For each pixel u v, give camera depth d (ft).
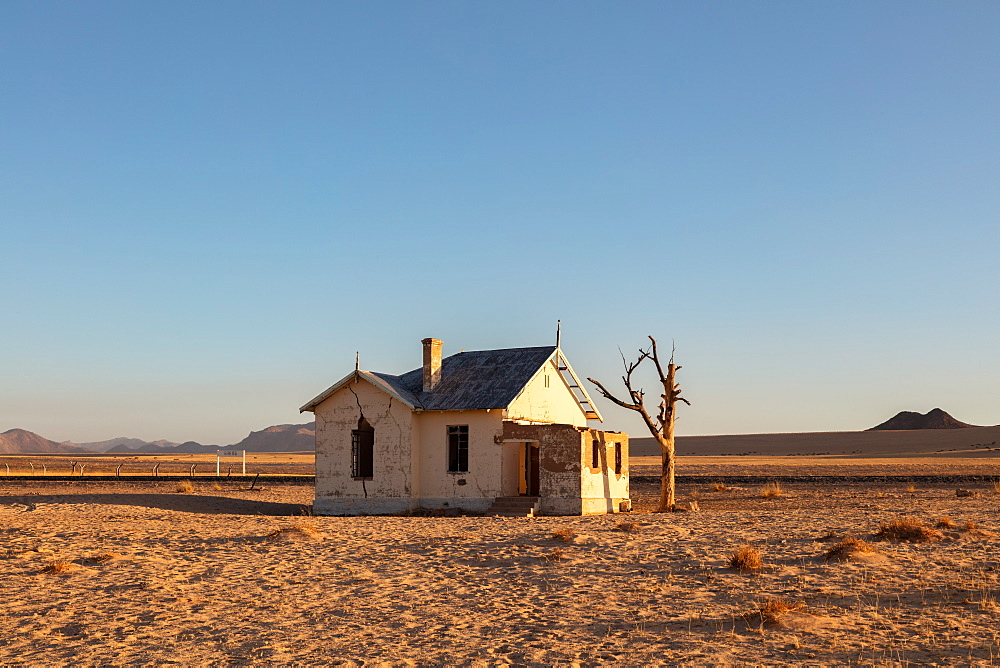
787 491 147.13
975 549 60.70
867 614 44.78
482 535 77.92
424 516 111.75
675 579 55.47
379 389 117.39
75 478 213.05
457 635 44.16
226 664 40.40
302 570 63.05
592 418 137.90
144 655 42.11
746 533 73.36
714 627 43.62
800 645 39.63
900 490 139.33
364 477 118.11
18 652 43.34
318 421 121.19
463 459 115.65
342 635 44.83
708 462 317.22
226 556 69.77
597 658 39.34
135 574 61.82
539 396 122.01
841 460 321.32
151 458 476.95
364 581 58.85
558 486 109.09
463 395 117.91
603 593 52.60
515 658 39.91
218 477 212.84
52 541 79.15
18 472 280.72
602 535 75.56
